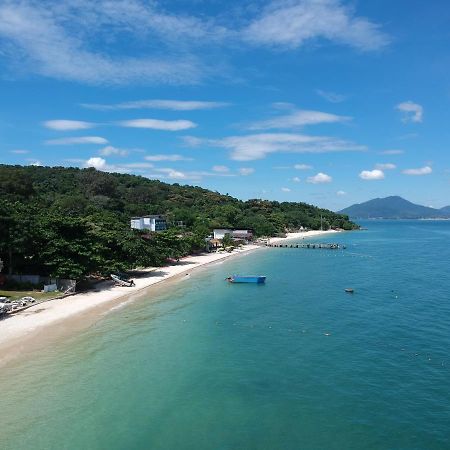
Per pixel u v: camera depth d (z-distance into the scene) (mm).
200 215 177000
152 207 184500
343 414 26609
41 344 38406
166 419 25891
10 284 57438
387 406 27594
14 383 30234
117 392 29250
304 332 43250
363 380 31438
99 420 25578
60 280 59594
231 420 25891
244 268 94750
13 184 121062
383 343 39438
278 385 30734
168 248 93375
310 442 23625
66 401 27781
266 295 62969
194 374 32562
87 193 178875
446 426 25188
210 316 50062
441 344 38875
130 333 42750
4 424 24859
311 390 29906
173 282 75188
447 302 55969
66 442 23234
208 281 76438
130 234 79938
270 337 41719
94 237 65875
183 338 41344
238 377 32062
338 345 39094
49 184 178375
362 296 61062
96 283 68812
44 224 59375
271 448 23047
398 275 80938
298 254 127438
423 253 126688
